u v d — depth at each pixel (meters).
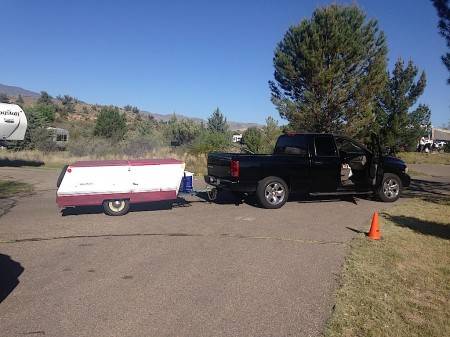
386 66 19.45
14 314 4.33
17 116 21.16
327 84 18.47
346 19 19.25
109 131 39.69
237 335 3.92
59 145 30.08
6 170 20.19
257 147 24.75
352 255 6.40
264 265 5.95
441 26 12.46
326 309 4.48
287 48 20.28
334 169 11.25
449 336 3.94
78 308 4.48
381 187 11.70
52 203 11.33
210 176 11.64
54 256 6.35
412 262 6.07
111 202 9.51
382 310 4.46
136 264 5.97
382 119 30.56
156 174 9.72
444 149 52.84
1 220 8.99
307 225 8.67
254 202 11.68
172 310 4.44
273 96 21.05
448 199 12.59
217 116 45.00
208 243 7.15
